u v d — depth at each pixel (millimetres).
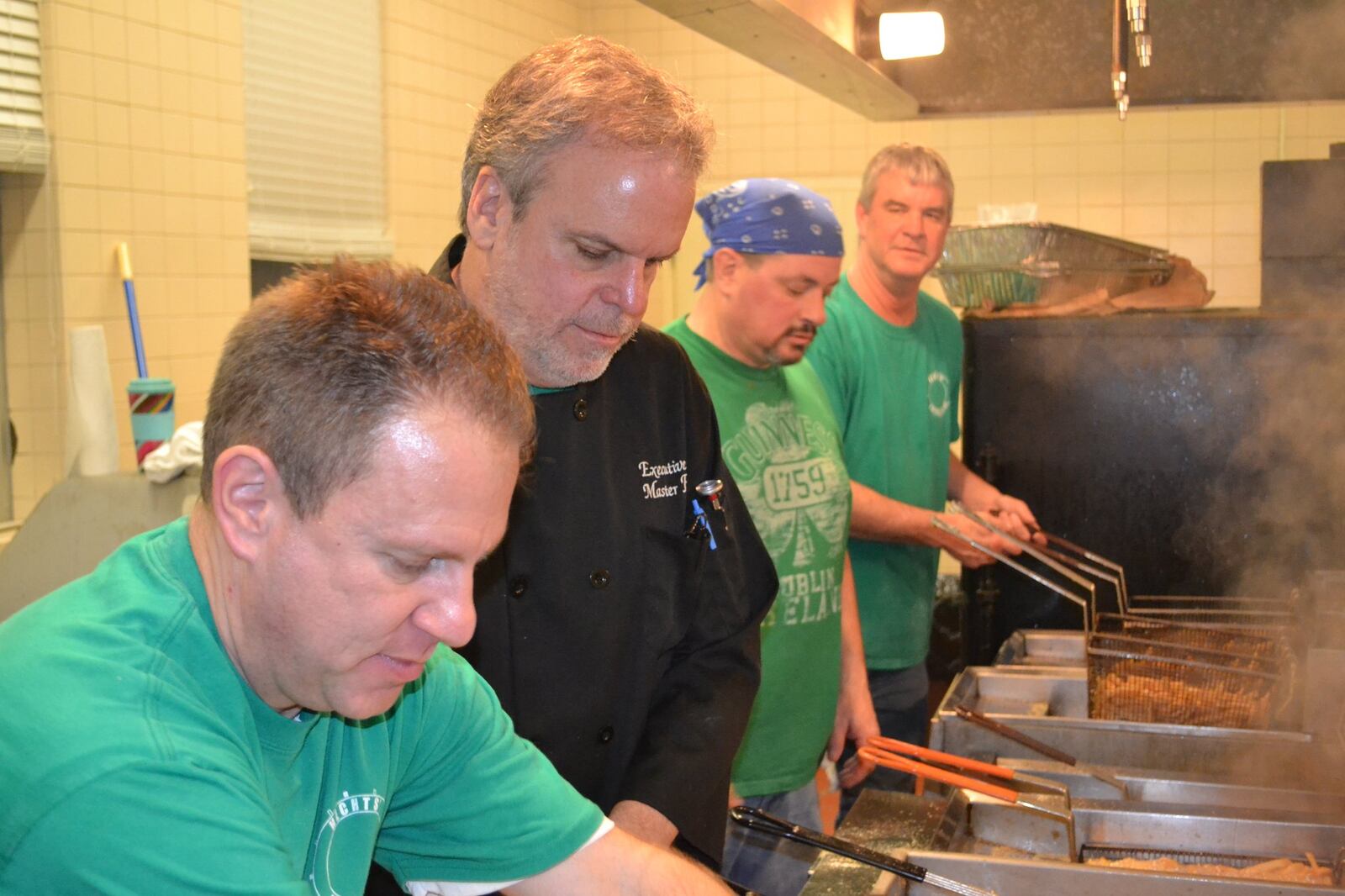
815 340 2410
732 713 1392
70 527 2301
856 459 2479
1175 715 1996
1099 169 5035
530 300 1133
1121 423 2707
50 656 729
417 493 700
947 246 2916
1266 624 2285
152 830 689
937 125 5172
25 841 688
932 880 1379
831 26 2104
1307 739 1816
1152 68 2699
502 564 1242
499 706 1047
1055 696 2145
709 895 1019
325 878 886
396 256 4285
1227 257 4949
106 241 3076
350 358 701
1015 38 2719
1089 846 1590
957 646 3451
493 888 1005
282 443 707
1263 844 1567
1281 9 2615
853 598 2199
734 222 1847
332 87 3941
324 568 715
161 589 769
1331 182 2797
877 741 1762
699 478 1424
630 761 1357
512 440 743
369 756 912
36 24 2900
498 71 4863
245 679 784
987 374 2787
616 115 1081
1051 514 2766
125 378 3141
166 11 3223
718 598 1431
